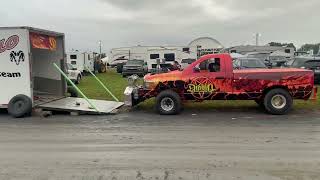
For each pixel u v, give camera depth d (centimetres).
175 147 828
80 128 1080
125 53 5791
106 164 698
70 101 1473
